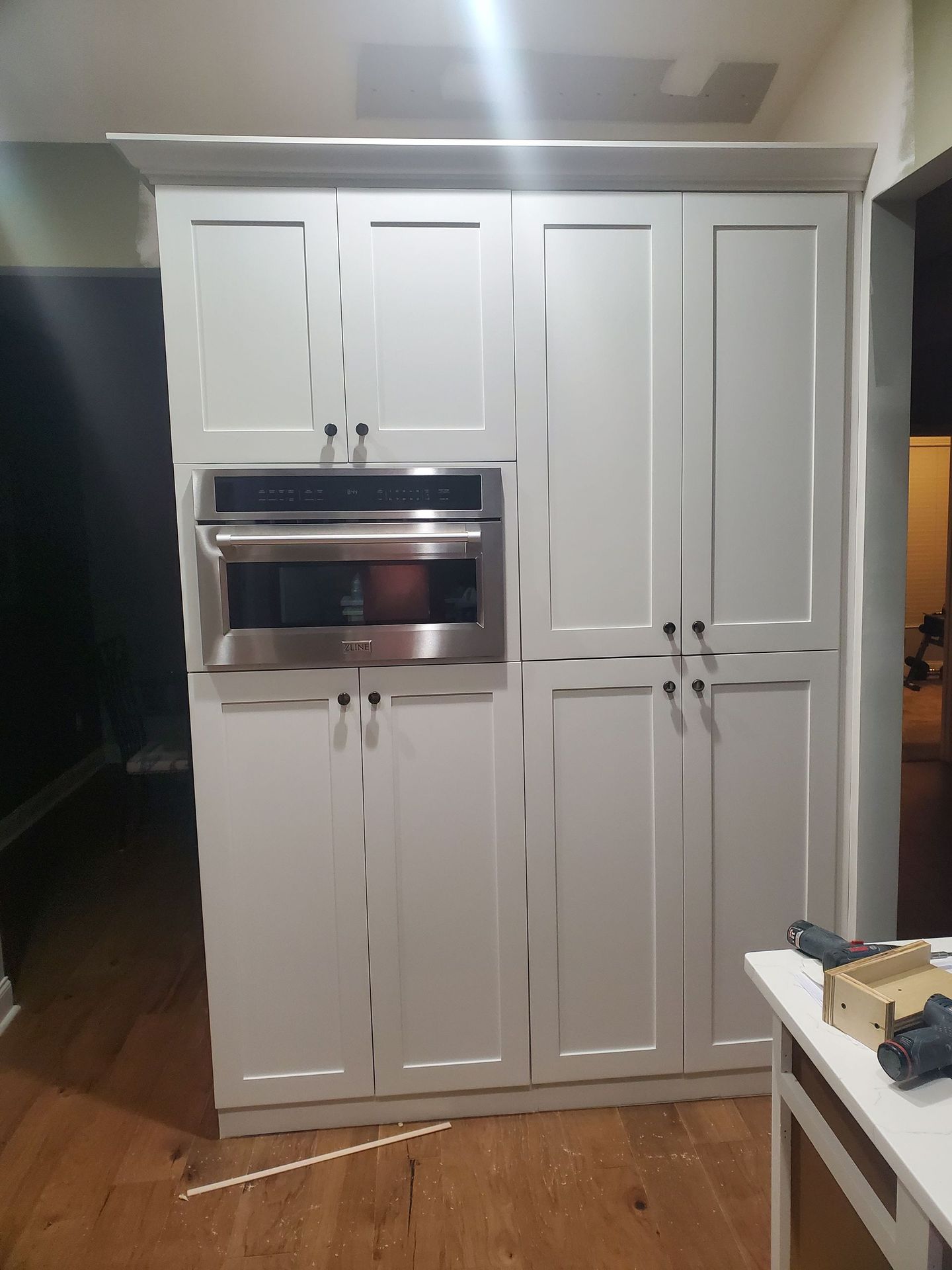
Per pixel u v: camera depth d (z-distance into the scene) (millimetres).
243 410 1649
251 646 1674
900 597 1812
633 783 1806
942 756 4484
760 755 1836
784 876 1871
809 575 1808
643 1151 1737
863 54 1722
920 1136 753
